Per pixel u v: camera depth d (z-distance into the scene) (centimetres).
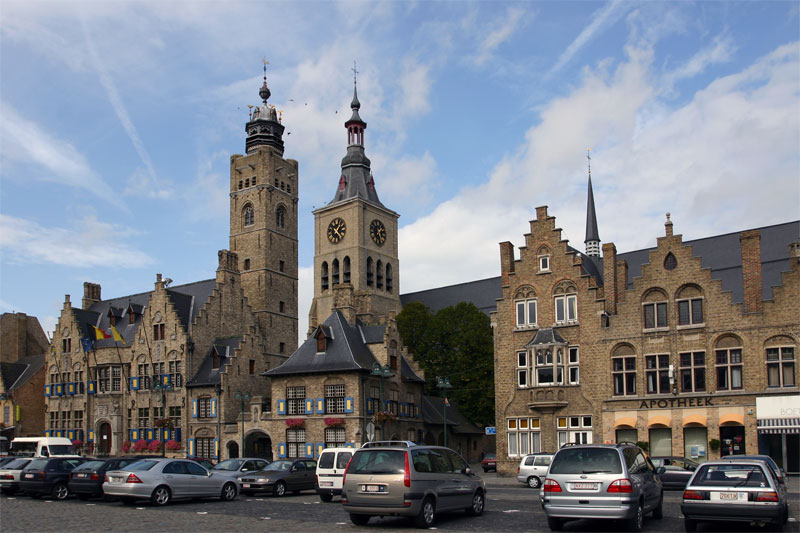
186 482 3666
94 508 3447
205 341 8375
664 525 2670
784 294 5344
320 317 12731
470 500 2936
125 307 9538
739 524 2659
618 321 5956
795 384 5234
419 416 7706
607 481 2398
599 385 5962
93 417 8812
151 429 8275
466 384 8794
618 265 6391
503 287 6538
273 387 7188
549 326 6272
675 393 5619
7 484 4222
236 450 7519
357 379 6744
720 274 7100
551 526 2514
